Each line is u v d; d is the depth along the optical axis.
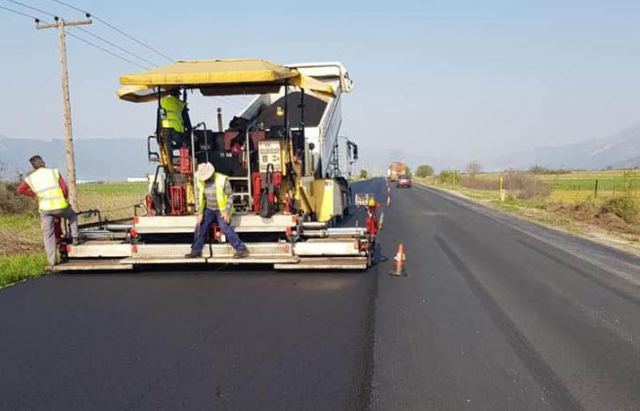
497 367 4.54
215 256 8.46
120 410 3.74
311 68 14.88
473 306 6.50
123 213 19.64
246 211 9.13
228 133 9.16
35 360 4.72
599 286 7.68
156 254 8.55
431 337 5.32
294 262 8.34
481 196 35.16
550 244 12.07
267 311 6.25
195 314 6.15
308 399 3.89
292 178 9.30
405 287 7.50
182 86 8.68
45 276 8.47
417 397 3.93
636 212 17.31
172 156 8.93
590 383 4.22
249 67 8.54
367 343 5.11
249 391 4.03
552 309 6.40
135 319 5.96
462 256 10.21
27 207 18.88
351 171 19.05
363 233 8.75
